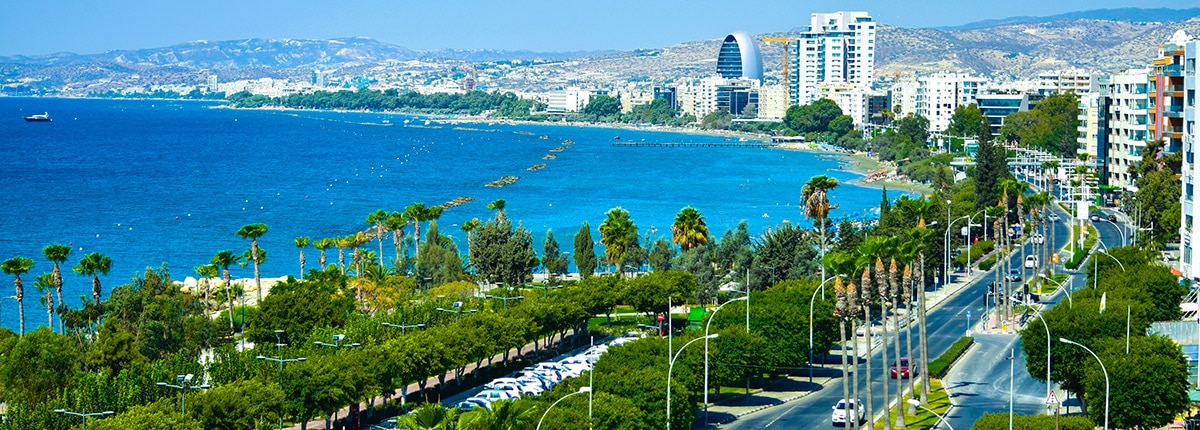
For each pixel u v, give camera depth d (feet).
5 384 641.81
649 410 560.20
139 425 513.45
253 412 557.74
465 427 429.38
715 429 614.34
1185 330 649.61
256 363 620.49
